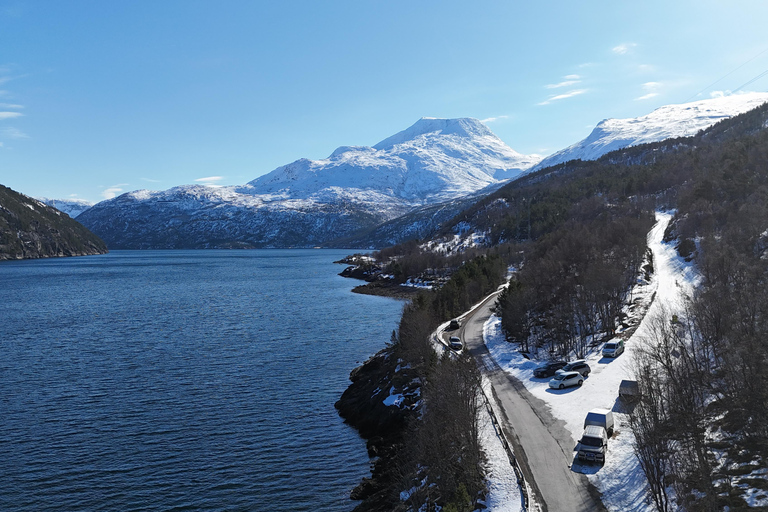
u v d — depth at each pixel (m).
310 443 65.25
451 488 43.41
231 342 119.88
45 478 56.09
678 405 43.88
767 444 39.97
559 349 85.50
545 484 43.16
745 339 50.50
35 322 148.88
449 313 121.31
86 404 77.88
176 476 56.72
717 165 180.62
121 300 197.88
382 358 93.06
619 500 39.94
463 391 53.16
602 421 50.25
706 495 34.91
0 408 76.00
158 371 95.38
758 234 99.81
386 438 64.31
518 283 109.31
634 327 87.69
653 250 141.38
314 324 142.38
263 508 51.16
